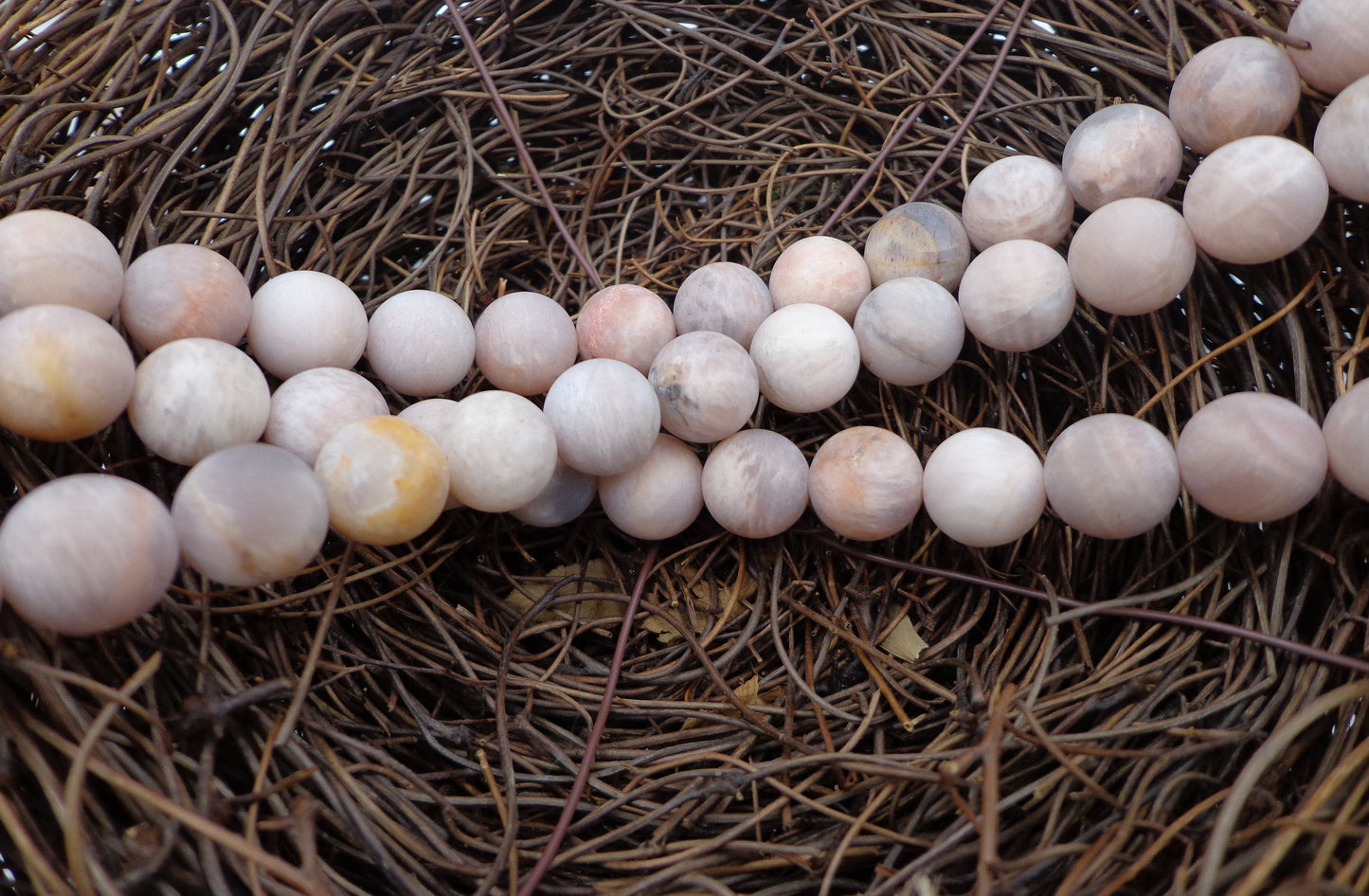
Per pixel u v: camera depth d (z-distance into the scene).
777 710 0.12
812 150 0.15
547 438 0.11
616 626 0.13
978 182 0.12
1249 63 0.11
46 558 0.09
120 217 0.12
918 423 0.13
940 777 0.10
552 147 0.15
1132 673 0.11
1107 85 0.14
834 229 0.14
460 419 0.11
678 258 0.14
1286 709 0.11
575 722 0.12
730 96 0.15
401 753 0.12
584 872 0.11
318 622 0.12
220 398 0.11
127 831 0.10
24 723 0.10
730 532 0.12
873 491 0.12
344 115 0.13
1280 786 0.10
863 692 0.12
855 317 0.12
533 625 0.13
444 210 0.15
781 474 0.12
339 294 0.12
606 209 0.15
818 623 0.12
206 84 0.13
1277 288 0.12
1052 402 0.13
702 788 0.11
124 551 0.10
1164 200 0.13
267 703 0.11
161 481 0.11
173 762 0.10
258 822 0.10
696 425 0.12
